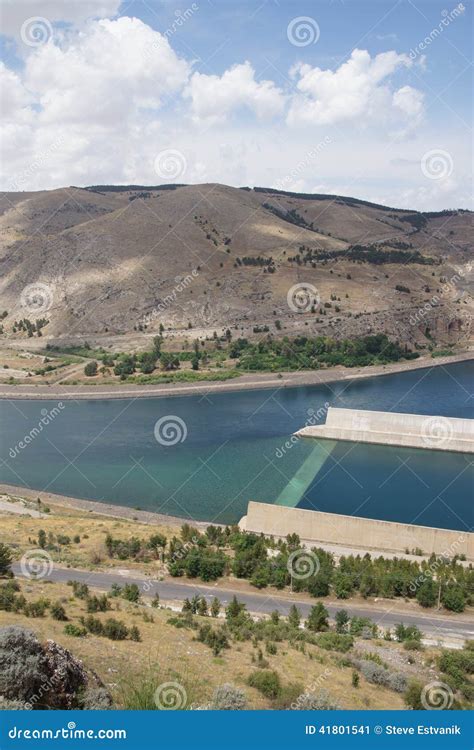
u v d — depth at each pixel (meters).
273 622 52.22
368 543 80.19
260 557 69.88
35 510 96.00
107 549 74.62
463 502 102.12
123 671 35.41
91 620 42.56
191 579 67.25
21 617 43.47
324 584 63.59
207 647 42.69
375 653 46.06
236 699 28.92
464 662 45.00
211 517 95.50
